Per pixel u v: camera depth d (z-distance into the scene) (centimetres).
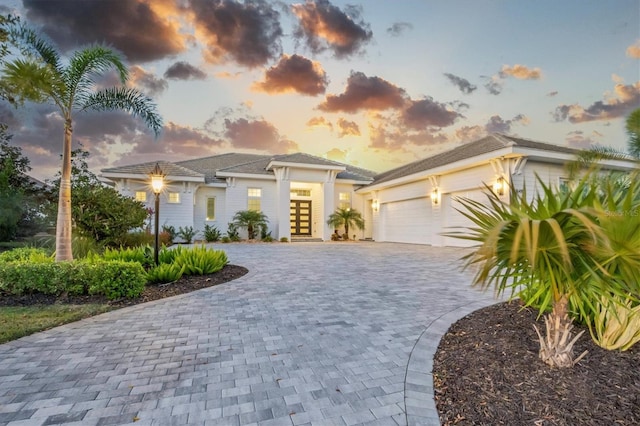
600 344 277
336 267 855
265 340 344
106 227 834
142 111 736
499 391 224
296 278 695
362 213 2227
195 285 616
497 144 1198
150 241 1087
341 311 450
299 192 2206
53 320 402
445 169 1370
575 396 210
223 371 273
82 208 823
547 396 213
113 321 406
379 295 543
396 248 1440
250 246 1567
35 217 1308
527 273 230
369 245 1639
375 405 222
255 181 1969
